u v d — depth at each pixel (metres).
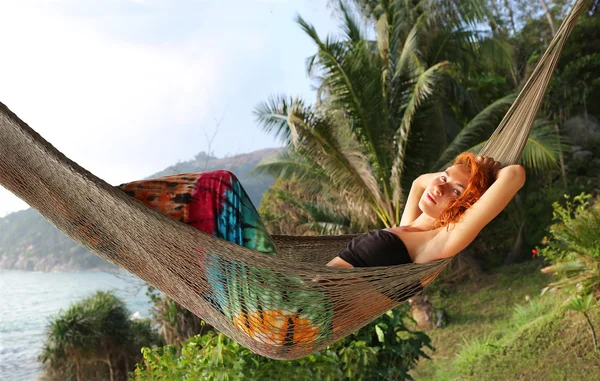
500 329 9.90
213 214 1.86
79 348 13.65
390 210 10.35
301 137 9.73
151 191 1.87
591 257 7.32
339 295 1.93
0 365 17.89
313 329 2.05
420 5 13.01
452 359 9.09
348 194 10.88
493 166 2.31
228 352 3.62
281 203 14.40
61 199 1.91
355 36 11.53
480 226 2.16
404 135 9.77
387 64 10.97
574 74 16.81
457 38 13.42
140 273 2.15
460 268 14.14
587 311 7.00
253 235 1.89
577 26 17.44
